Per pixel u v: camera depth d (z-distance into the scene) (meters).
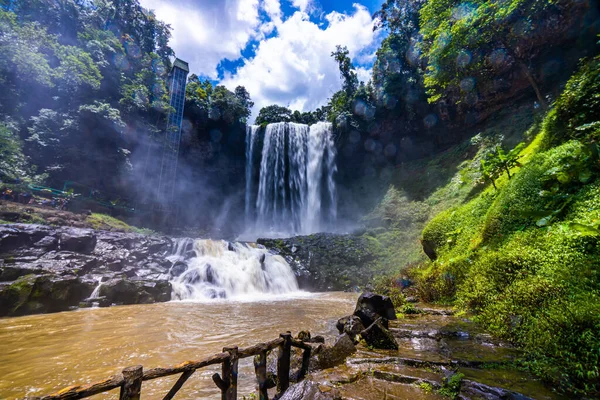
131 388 1.94
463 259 7.86
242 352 2.79
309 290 16.16
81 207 20.38
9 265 9.62
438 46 14.92
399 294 8.69
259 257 16.03
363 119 30.98
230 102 36.31
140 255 13.52
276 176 36.12
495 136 18.86
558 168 6.46
